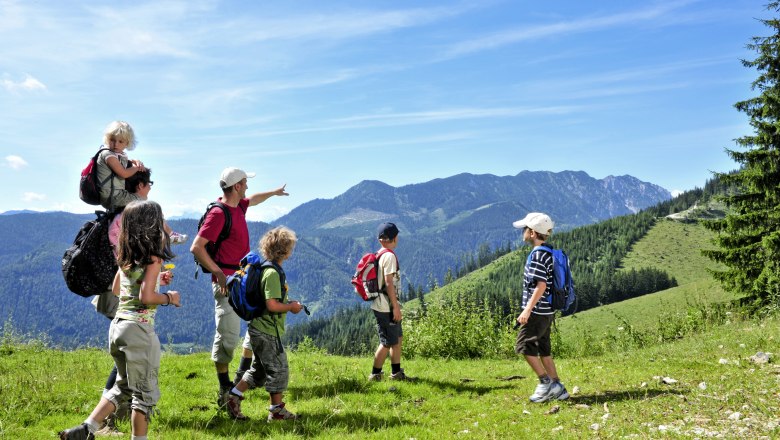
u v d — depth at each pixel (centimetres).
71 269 605
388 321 947
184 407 780
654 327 1892
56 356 1172
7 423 664
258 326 700
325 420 708
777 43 2739
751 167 2747
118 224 633
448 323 1633
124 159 658
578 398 786
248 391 866
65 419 707
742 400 675
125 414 663
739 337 1189
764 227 2694
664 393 757
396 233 958
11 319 1284
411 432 672
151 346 540
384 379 979
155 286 534
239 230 751
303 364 1144
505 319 1709
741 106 2797
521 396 841
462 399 851
